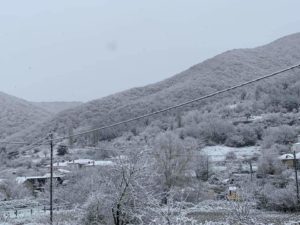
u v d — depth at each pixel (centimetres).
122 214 2236
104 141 7081
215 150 8488
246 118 9225
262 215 4603
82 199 3169
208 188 6197
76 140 7681
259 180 6488
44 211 5288
